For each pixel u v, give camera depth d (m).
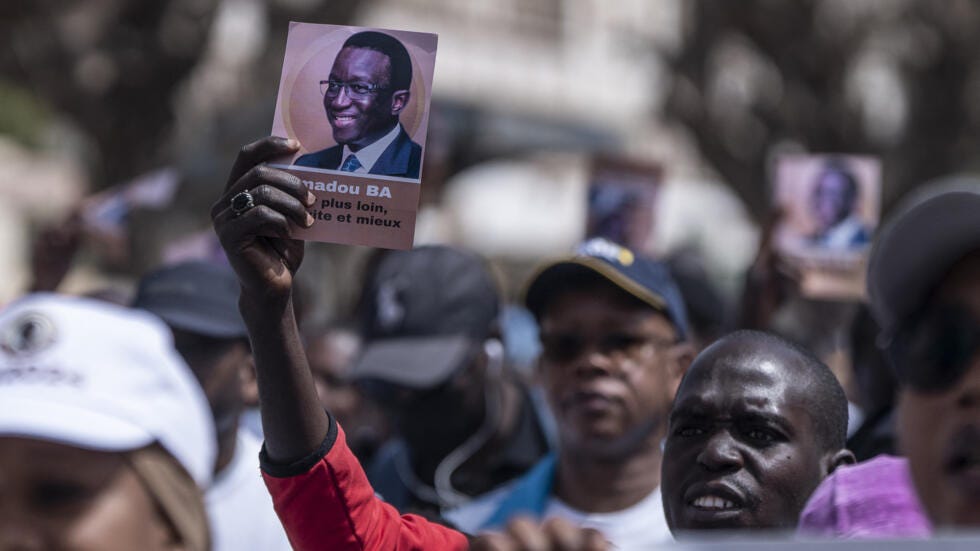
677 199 24.31
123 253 7.13
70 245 6.84
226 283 4.40
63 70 12.08
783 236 6.02
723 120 17.30
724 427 3.07
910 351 2.19
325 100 2.91
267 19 12.03
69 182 21.59
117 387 2.29
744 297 6.05
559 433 4.43
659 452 4.35
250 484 4.16
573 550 1.82
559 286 4.37
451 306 5.25
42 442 2.24
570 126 14.76
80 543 2.23
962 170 17.70
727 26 16.95
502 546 1.83
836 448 3.17
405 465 5.19
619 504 4.30
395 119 2.89
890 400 4.55
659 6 29.88
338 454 2.96
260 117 11.12
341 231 2.87
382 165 2.88
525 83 29.59
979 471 2.09
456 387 5.12
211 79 13.87
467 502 5.07
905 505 2.75
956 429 2.12
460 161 13.78
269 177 2.81
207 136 11.43
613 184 6.78
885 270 2.24
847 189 5.97
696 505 3.05
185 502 2.36
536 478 4.54
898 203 17.34
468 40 29.34
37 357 2.29
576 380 4.33
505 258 22.69
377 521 3.04
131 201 7.18
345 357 6.74
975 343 2.13
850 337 5.58
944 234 2.17
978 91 17.47
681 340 4.45
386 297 5.34
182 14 12.34
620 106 29.75
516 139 14.09
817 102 16.95
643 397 4.29
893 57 17.80
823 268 5.97
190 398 2.40
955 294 2.17
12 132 21.62
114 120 12.27
